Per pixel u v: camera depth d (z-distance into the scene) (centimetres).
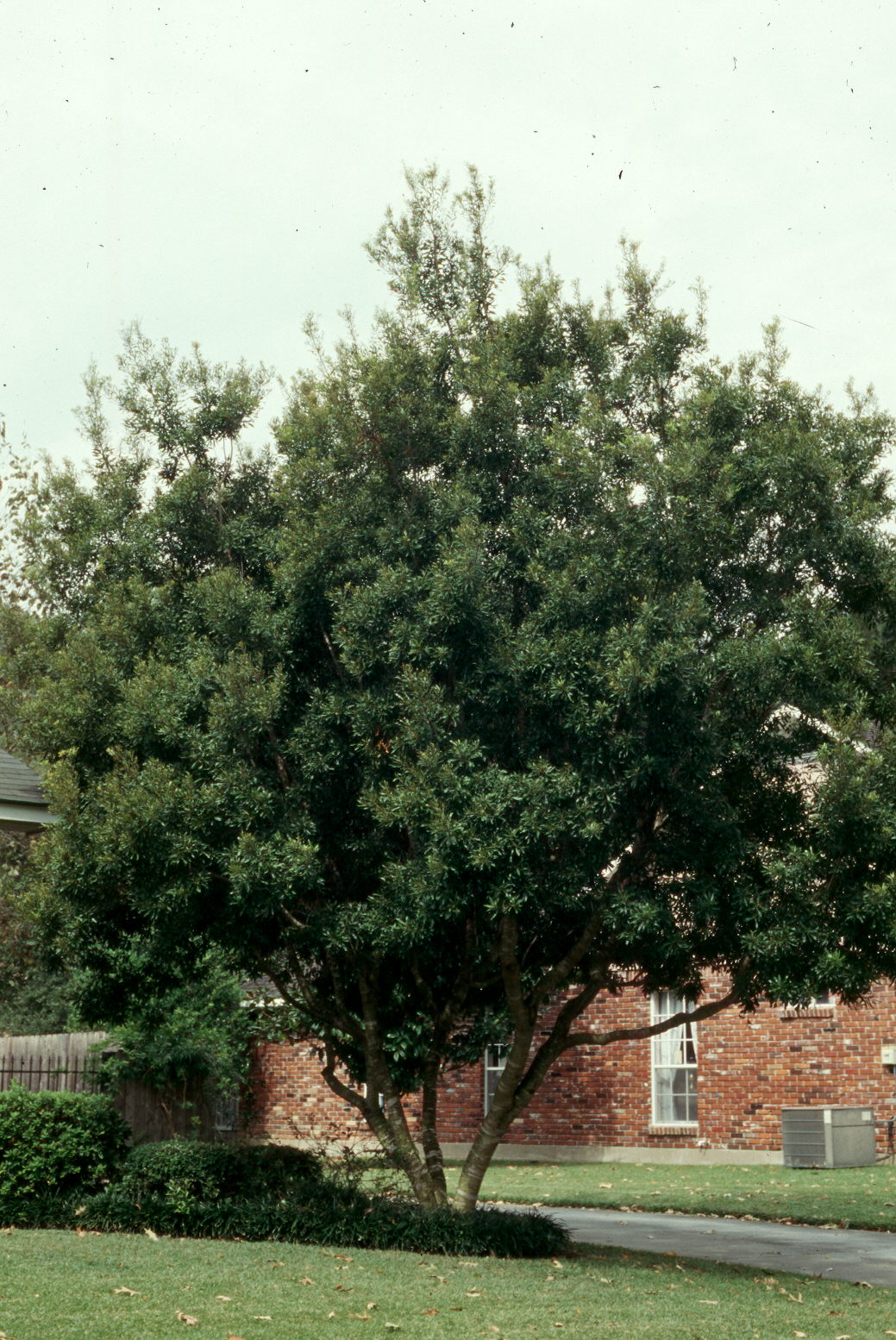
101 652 1270
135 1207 1302
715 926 1187
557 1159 2502
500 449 1256
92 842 1204
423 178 1382
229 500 1355
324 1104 2695
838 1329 928
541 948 1312
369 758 1177
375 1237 1224
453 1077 2648
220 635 1227
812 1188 1880
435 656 1131
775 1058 2283
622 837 1143
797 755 1205
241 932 1225
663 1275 1146
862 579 1202
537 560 1182
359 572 1191
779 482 1174
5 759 1648
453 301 1366
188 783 1135
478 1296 974
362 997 1330
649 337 1332
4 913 3036
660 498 1141
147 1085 1781
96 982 1370
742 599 1209
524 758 1168
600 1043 1316
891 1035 2170
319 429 1271
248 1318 857
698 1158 2331
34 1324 807
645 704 1085
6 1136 1377
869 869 1125
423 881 1098
